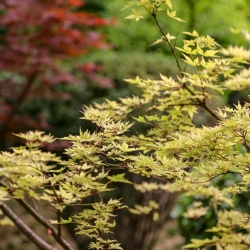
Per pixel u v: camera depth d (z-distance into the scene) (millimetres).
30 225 6023
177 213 3775
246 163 1729
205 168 1759
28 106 5875
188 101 2432
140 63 5766
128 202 4688
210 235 3467
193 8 10008
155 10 2102
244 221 2242
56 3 5371
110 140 1877
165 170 1826
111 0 10328
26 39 5184
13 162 1933
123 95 5590
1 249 5500
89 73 5305
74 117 5523
